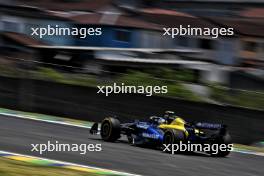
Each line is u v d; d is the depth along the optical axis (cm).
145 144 4038
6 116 5181
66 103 5891
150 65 8888
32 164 2664
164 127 3775
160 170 2834
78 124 5253
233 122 5206
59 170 2553
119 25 9112
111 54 8981
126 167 2839
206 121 5356
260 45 9131
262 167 3438
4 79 6031
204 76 9000
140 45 9069
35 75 6012
